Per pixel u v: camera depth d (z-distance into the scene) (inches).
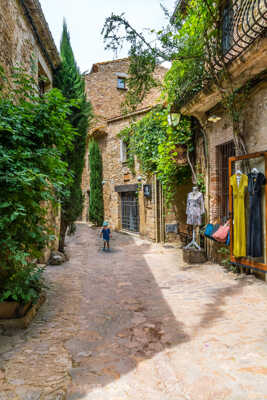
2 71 142.0
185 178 331.6
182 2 217.5
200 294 159.5
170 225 370.3
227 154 233.8
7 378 81.5
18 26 186.9
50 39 237.3
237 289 164.9
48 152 130.4
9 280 121.8
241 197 183.9
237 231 185.3
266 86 169.9
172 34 187.0
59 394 74.2
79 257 288.7
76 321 125.1
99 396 73.4
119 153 511.2
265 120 172.6
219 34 174.1
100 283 189.8
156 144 367.6
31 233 124.9
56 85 277.6
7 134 123.5
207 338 105.7
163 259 271.9
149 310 137.8
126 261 267.0
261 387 75.8
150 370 85.4
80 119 279.9
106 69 615.8
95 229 563.5
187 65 201.2
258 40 136.3
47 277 202.7
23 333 112.4
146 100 519.8
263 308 134.9
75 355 95.0
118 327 118.3
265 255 172.7
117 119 517.0
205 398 72.0
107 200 579.2
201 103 216.2
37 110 134.7
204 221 258.2
